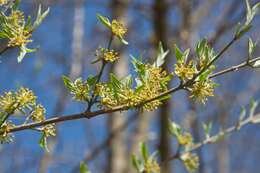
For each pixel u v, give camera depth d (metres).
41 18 1.96
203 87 1.97
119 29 1.98
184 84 1.96
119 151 7.30
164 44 7.23
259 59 1.99
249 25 1.91
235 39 1.91
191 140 3.18
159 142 6.82
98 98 1.96
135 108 1.96
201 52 1.99
